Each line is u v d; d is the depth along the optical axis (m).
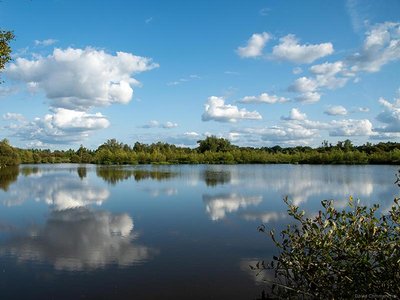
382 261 5.05
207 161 132.12
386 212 22.61
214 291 11.53
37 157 157.12
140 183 48.72
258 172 72.50
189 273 13.12
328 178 55.56
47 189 41.97
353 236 5.35
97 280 12.54
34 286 12.09
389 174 64.25
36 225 21.78
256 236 18.39
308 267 5.41
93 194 36.84
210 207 27.95
